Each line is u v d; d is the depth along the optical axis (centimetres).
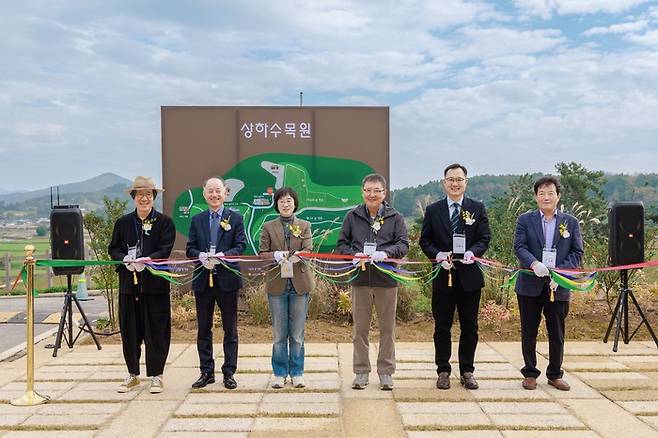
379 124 998
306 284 563
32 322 546
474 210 565
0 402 541
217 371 632
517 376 613
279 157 994
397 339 792
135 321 568
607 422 478
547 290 562
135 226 569
